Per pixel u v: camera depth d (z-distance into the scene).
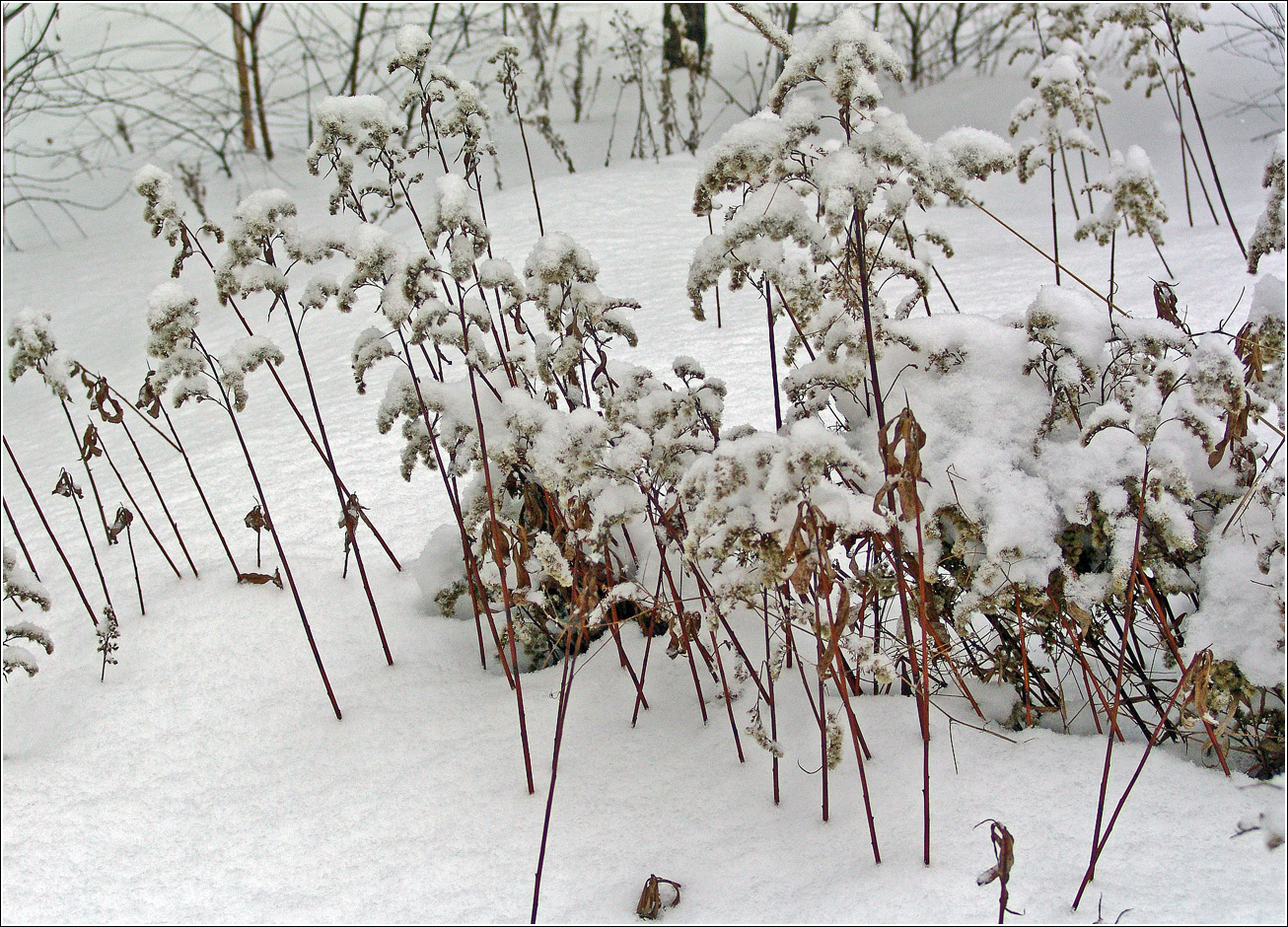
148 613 2.82
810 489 1.64
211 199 9.51
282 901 1.87
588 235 6.16
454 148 9.31
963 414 2.07
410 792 2.12
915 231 5.82
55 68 10.53
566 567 1.90
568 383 2.47
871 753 2.03
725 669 2.36
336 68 12.65
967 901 1.63
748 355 4.19
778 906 1.70
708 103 10.74
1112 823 1.60
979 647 2.14
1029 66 9.80
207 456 4.02
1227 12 9.23
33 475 4.29
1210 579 1.88
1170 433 2.04
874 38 1.63
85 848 2.03
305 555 3.10
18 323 2.53
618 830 1.96
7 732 2.48
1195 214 5.36
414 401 2.37
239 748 2.30
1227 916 1.54
